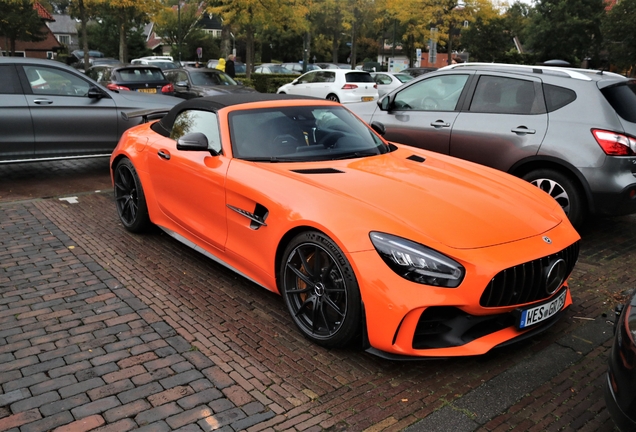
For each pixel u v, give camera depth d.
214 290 4.14
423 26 30.06
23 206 6.21
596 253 5.13
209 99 4.65
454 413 2.75
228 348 3.32
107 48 54.78
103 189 7.04
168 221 4.79
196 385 2.94
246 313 3.78
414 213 3.13
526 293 3.03
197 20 60.66
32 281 4.24
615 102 5.13
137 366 3.11
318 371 3.11
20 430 2.56
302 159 3.97
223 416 2.69
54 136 7.31
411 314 2.86
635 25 33.16
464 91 6.06
